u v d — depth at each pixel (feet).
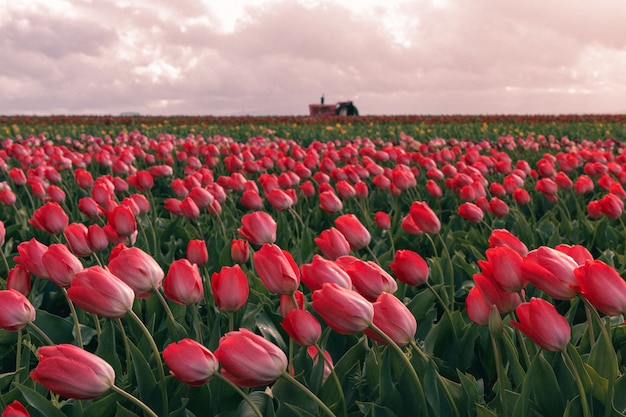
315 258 6.44
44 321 9.99
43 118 122.62
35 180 20.22
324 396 6.93
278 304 10.74
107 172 31.83
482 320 6.51
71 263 7.36
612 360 5.61
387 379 6.42
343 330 5.62
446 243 15.07
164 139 53.88
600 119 104.17
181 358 5.20
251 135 68.80
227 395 7.21
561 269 5.41
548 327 5.25
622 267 12.02
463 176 18.56
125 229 9.98
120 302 6.11
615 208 12.88
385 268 12.38
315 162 23.40
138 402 5.24
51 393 7.38
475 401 6.36
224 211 19.04
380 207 22.31
